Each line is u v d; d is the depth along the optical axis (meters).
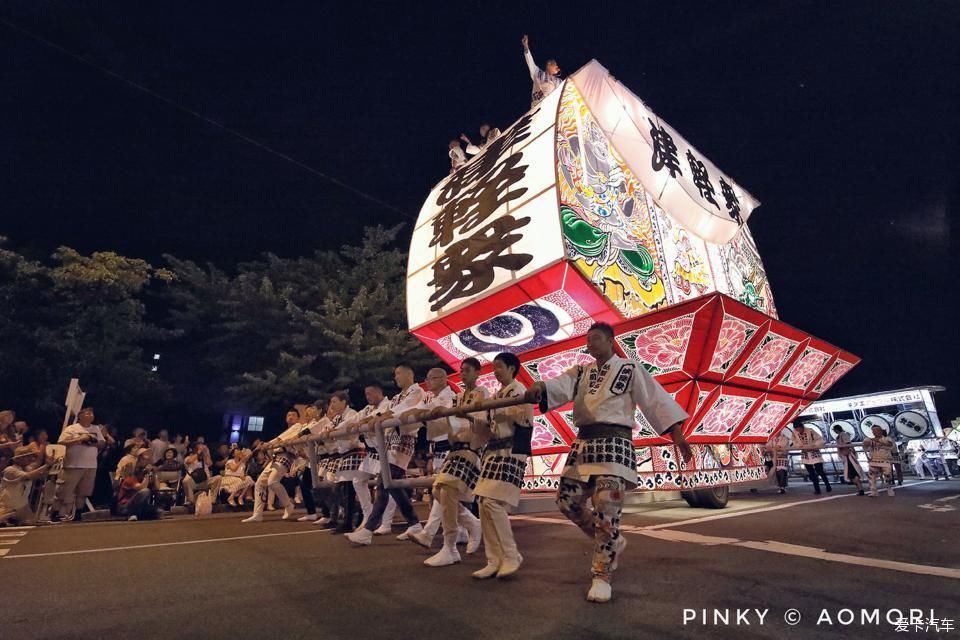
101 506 9.33
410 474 9.19
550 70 8.87
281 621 2.28
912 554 3.44
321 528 5.76
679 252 7.28
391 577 3.09
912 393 13.92
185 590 2.85
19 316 11.49
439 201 7.69
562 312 6.09
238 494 9.43
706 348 5.50
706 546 3.81
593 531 2.87
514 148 6.78
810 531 4.45
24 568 3.51
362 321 14.65
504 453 3.12
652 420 2.76
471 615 2.30
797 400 7.75
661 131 7.45
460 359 7.46
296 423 7.09
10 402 11.48
